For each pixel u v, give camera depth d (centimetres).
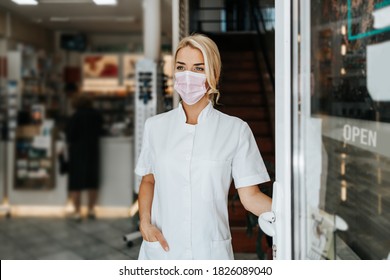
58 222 553
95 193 577
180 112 177
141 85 437
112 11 702
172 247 173
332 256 144
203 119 174
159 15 483
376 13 126
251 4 756
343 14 140
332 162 143
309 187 144
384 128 125
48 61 880
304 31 142
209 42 168
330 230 145
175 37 379
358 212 137
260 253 313
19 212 600
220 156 168
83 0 617
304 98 143
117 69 953
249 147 175
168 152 171
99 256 426
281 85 145
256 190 176
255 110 568
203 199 169
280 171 147
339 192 142
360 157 135
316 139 144
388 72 122
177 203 170
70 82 959
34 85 812
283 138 144
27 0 621
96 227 529
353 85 136
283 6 142
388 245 129
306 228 145
